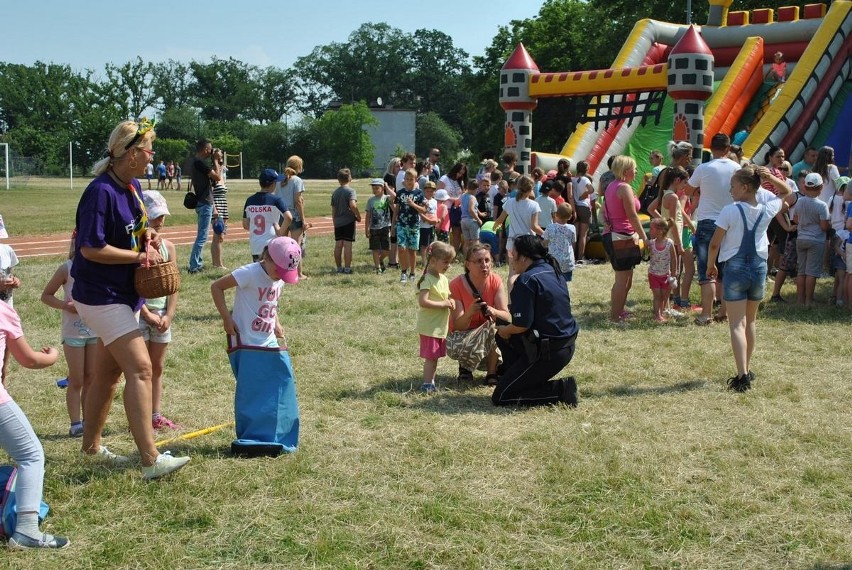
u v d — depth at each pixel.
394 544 4.38
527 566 4.18
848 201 11.28
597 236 15.79
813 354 8.49
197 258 14.12
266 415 5.70
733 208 7.14
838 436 6.00
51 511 4.75
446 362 8.31
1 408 4.34
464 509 4.80
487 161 17.06
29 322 10.18
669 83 15.69
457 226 16.16
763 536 4.49
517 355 7.11
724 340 9.09
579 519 4.69
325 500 4.95
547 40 50.72
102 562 4.20
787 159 18.12
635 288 12.41
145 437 5.11
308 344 8.95
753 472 5.35
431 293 7.18
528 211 10.56
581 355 8.48
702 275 9.80
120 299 5.03
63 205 34.03
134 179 5.12
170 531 4.54
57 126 95.56
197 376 7.75
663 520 4.66
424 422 6.42
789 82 18.52
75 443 5.98
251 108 121.44
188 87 120.88
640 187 18.81
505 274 13.52
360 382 7.55
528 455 5.66
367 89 125.25
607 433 6.11
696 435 6.07
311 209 32.62
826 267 13.31
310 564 4.20
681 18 41.00
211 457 5.60
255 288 5.64
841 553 4.29
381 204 14.08
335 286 12.81
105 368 5.42
